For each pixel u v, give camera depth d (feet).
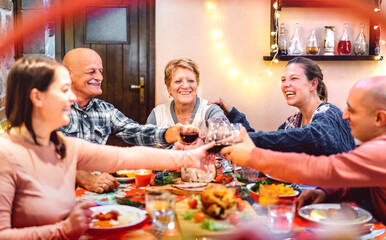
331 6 12.91
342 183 4.48
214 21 13.15
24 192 4.07
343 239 3.47
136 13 13.52
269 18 13.15
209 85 13.33
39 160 4.18
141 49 13.65
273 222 4.31
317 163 4.57
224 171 7.25
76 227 3.97
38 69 4.06
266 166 4.83
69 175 4.54
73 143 4.79
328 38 12.92
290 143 7.11
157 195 4.46
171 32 13.16
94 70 7.75
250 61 13.29
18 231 3.90
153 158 5.40
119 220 4.59
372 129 4.77
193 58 13.25
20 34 11.17
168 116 9.27
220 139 5.48
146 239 4.17
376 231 4.47
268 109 13.44
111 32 13.60
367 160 4.41
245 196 5.81
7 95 4.14
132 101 13.79
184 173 6.33
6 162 3.96
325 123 7.41
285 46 12.91
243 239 4.08
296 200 5.36
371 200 5.50
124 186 6.43
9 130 4.19
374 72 13.50
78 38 13.55
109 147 5.16
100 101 8.32
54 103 4.12
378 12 12.96
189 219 4.54
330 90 13.51
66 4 13.33
